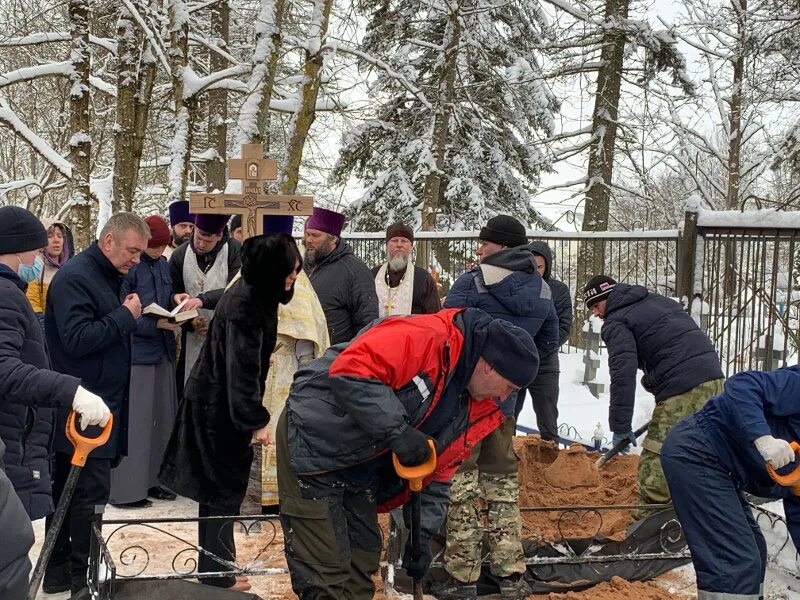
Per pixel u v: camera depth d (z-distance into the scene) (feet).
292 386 10.07
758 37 46.47
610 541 14.65
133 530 16.65
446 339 9.30
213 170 58.08
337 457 9.52
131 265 13.83
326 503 9.75
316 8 32.76
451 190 61.26
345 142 62.39
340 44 39.58
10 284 10.90
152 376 17.74
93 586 11.84
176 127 35.19
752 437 11.00
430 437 9.59
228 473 12.56
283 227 17.01
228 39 55.98
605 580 14.30
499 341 9.33
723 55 59.31
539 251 19.57
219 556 13.03
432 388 9.34
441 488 10.52
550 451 18.90
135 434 17.52
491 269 13.99
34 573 10.39
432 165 56.24
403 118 62.23
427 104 42.52
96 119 56.85
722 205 71.97
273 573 13.00
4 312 10.59
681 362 15.53
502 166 63.10
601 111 54.13
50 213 76.74
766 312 19.29
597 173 54.85
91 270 13.48
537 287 13.94
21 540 7.05
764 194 70.13
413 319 9.48
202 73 57.36
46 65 35.09
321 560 9.71
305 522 9.75
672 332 15.72
